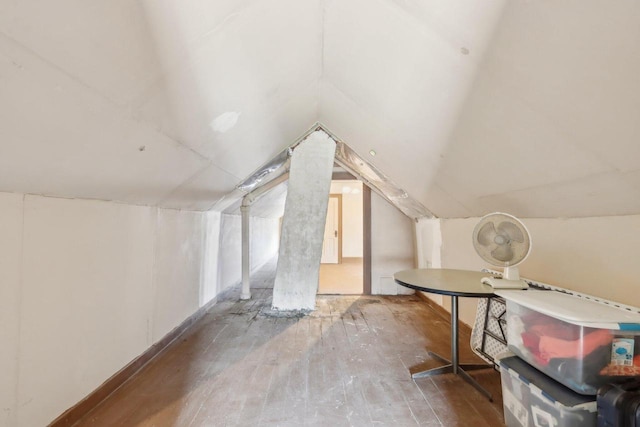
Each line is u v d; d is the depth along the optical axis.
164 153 1.91
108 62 1.09
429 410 1.85
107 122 1.34
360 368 2.35
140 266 2.35
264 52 1.59
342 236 8.73
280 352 2.63
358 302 4.26
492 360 2.34
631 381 1.20
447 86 1.49
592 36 0.87
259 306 4.02
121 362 2.12
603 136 1.14
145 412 1.80
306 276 3.87
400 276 2.47
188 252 3.27
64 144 1.29
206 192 3.15
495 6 1.00
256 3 1.26
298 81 2.08
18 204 1.38
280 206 8.00
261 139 2.75
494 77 1.25
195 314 3.44
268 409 1.84
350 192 8.70
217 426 1.69
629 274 1.53
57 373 1.59
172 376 2.22
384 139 2.58
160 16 1.06
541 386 1.34
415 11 1.20
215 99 1.73
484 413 1.82
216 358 2.52
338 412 1.82
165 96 1.45
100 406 1.85
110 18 0.95
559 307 1.38
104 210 1.94
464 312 3.20
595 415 1.20
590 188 1.48
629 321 1.23
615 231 1.60
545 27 0.95
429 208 3.71
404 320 3.49
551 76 1.07
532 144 1.45
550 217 2.06
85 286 1.78
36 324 1.47
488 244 2.10
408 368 2.36
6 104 0.98
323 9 1.44
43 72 0.96
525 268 2.31
